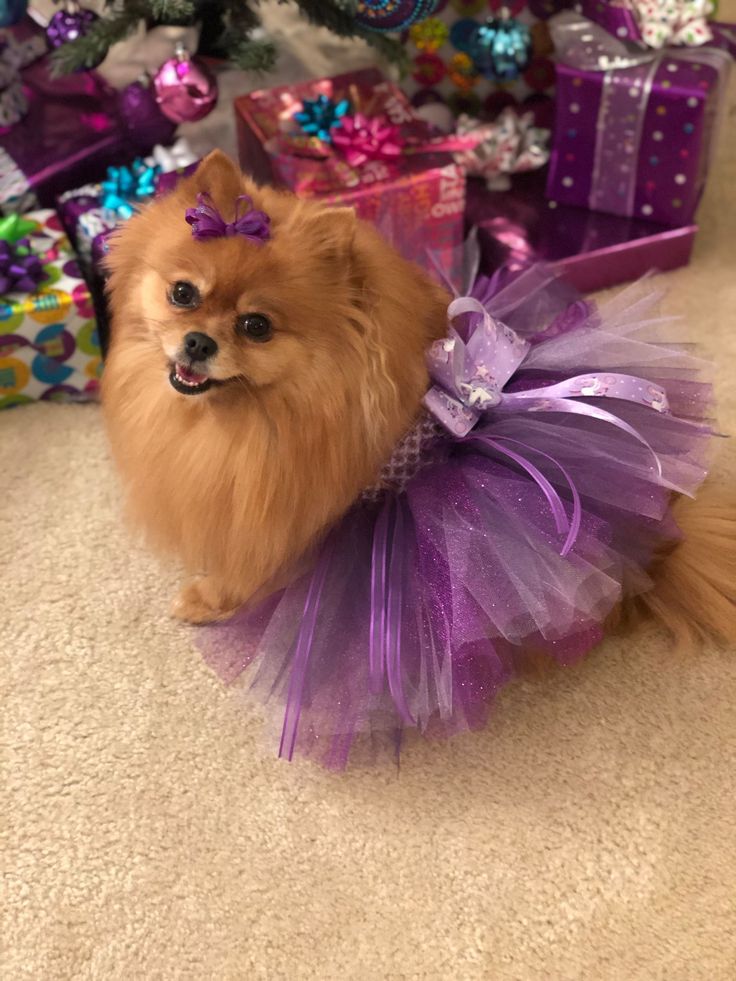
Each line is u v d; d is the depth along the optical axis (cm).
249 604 114
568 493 105
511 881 104
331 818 109
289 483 94
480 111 183
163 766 114
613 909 103
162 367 96
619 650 123
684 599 119
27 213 160
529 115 177
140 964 99
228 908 103
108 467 144
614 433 107
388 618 101
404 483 107
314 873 105
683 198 166
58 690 120
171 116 157
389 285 89
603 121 162
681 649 120
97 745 115
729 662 121
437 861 106
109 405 104
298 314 86
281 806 110
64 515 138
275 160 154
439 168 154
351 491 97
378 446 94
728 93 200
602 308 129
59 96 160
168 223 90
